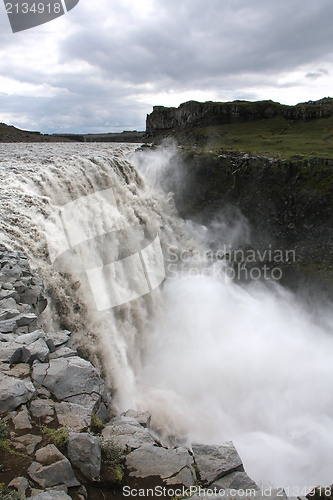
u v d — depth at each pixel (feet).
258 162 147.84
